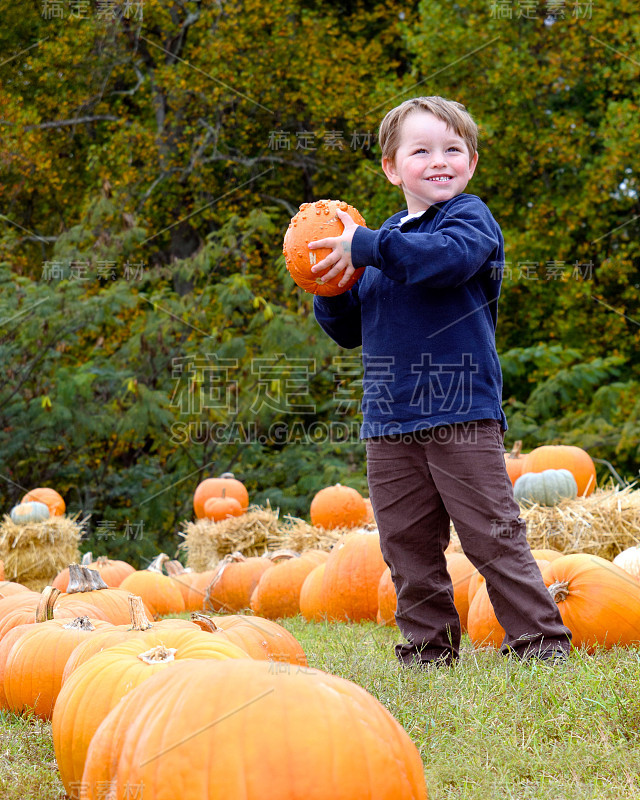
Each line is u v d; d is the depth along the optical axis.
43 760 1.91
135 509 7.98
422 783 1.32
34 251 11.07
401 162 2.54
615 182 9.74
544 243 9.88
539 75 10.19
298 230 2.36
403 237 2.23
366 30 12.35
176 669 1.41
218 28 10.70
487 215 2.43
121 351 8.48
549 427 8.87
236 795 1.18
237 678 1.33
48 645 2.39
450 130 2.52
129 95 11.88
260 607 4.34
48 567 5.62
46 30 10.27
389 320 2.45
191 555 5.85
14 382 7.87
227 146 10.88
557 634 2.32
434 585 2.51
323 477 7.82
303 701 1.28
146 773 1.24
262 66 10.61
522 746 1.69
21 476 8.02
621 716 1.79
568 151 9.80
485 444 2.36
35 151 10.24
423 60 10.34
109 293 8.17
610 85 10.55
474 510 2.34
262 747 1.22
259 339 8.33
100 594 3.08
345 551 3.90
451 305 2.39
